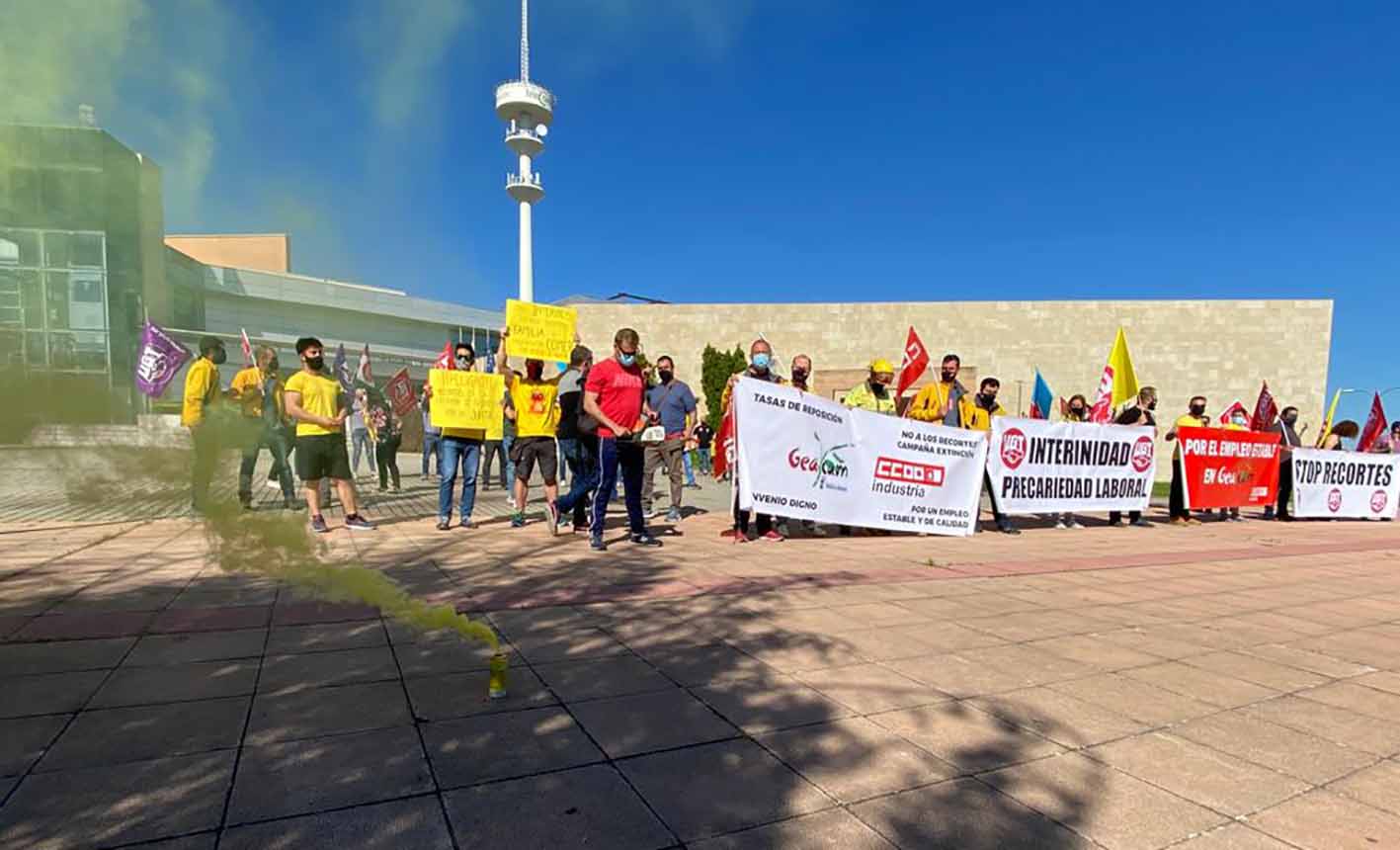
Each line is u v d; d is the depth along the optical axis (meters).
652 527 7.42
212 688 2.64
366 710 2.48
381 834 1.74
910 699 2.75
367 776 2.02
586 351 6.55
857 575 5.05
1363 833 1.90
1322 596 5.04
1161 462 26.09
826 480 6.77
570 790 1.98
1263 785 2.15
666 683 2.83
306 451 6.18
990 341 26.83
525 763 2.13
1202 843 1.83
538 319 6.55
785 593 4.40
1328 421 12.58
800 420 6.60
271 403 6.26
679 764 2.16
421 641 3.23
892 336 27.11
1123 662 3.30
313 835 1.73
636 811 1.88
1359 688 3.05
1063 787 2.10
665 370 8.05
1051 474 8.33
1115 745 2.40
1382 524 11.04
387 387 13.40
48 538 5.30
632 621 3.69
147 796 1.89
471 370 7.45
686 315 27.28
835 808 1.93
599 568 4.98
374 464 13.79
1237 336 26.09
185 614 3.55
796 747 2.29
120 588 4.03
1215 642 3.70
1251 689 3.00
